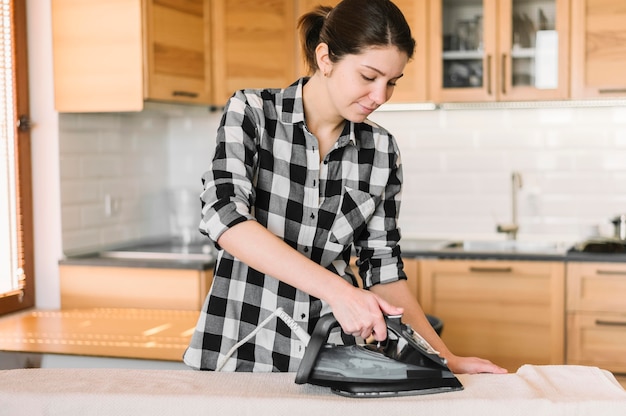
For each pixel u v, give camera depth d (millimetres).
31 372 1574
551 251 3531
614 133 3910
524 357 3521
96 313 3232
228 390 1438
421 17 3814
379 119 4160
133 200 4008
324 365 1427
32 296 3439
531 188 3934
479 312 3566
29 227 3436
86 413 1404
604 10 3623
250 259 1482
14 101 3346
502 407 1345
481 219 4070
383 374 1402
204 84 3793
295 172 1732
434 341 1739
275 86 3918
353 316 1389
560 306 3461
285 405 1371
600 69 3646
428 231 4137
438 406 1351
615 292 3395
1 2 3254
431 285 3613
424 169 4125
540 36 3707
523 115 4004
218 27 3850
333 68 1603
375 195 1821
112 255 3582
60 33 3412
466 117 4062
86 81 3391
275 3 3896
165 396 1397
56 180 3432
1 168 3271
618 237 3631
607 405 1333
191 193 4109
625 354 3404
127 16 3334
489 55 3756
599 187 3939
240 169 1628
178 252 3631
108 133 3783
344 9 1571
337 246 1792
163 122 4320
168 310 3283
